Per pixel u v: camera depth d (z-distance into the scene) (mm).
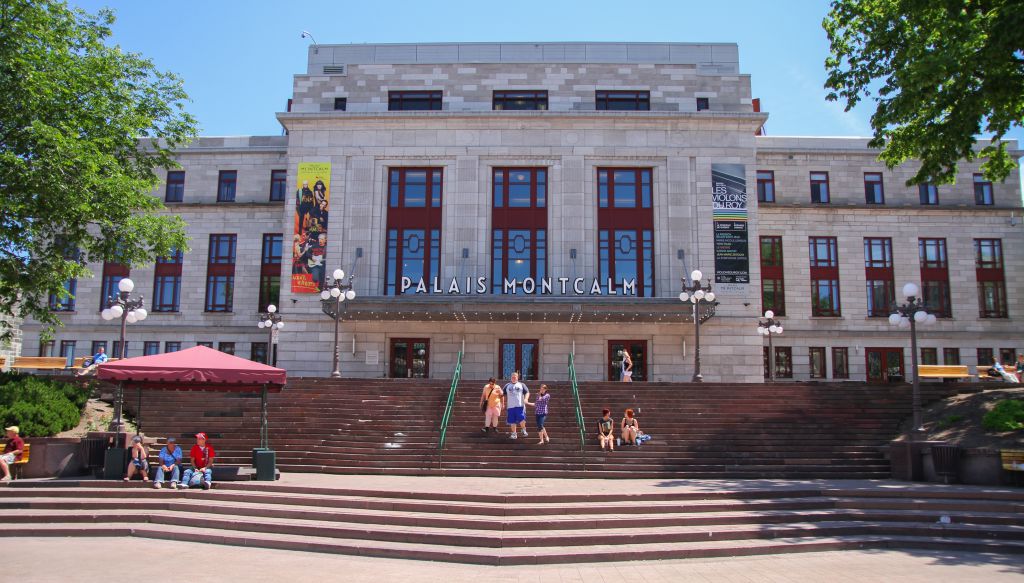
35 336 42156
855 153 45969
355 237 35781
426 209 36344
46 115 23172
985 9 20312
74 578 10406
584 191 36062
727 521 14180
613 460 19922
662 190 36062
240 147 44594
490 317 33719
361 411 23156
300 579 10680
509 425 22391
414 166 36594
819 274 44906
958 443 20203
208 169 44469
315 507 14820
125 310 22750
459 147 36469
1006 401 21031
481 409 21875
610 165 36406
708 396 25062
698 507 14766
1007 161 24156
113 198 23672
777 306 44406
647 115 36219
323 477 18484
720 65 38500
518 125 36562
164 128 27344
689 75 37750
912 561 12336
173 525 14305
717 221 35625
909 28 21734
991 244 45062
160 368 17328
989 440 19672
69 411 22109
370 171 36375
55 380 24672
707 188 35938
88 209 22672
